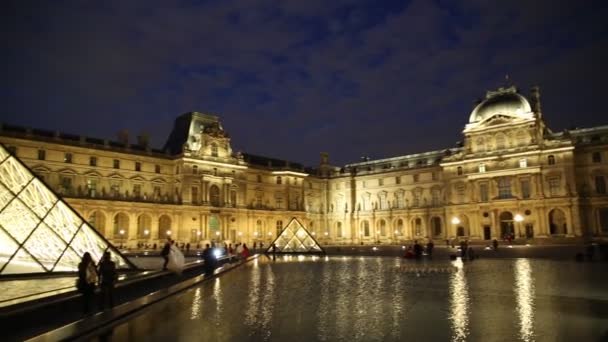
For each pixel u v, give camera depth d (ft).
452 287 108.78
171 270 133.90
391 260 220.64
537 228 374.22
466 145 421.18
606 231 364.79
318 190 538.47
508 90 415.64
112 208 348.59
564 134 385.91
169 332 63.67
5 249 114.32
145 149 402.31
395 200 486.79
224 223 425.28
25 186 121.60
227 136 442.09
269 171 485.15
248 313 77.66
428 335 60.39
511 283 114.62
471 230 408.05
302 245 310.45
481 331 62.08
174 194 406.41
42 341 55.42
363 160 572.92
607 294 93.91
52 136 341.82
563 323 66.39
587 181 373.61
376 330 63.77
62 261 122.93
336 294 100.17
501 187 400.67
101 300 80.12
